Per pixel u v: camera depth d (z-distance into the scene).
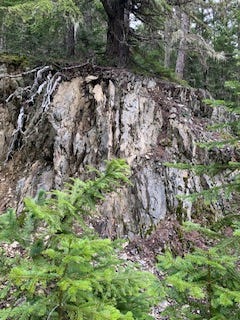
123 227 7.38
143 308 3.27
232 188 4.41
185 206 8.23
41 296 2.73
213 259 2.94
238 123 4.45
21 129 9.86
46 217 2.61
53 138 8.87
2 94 10.69
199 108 10.59
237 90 4.41
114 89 9.46
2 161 9.79
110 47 11.29
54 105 9.38
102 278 2.56
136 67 11.63
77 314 2.42
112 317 2.30
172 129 9.44
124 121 9.00
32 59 11.09
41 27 11.47
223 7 10.84
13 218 2.93
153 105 9.67
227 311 3.03
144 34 11.77
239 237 3.70
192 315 3.08
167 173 8.52
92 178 8.04
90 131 8.83
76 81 9.91
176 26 10.97
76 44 13.77
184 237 7.66
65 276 2.43
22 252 5.67
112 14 10.89
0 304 3.92
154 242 7.37
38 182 8.40
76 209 2.98
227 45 22.27
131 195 7.90
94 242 2.42
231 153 9.68
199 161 9.16
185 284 2.69
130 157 8.52
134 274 3.04
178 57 17.58
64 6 8.69
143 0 10.41
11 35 14.88
